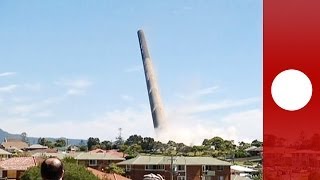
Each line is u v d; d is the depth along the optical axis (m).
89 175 67.75
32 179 59.28
